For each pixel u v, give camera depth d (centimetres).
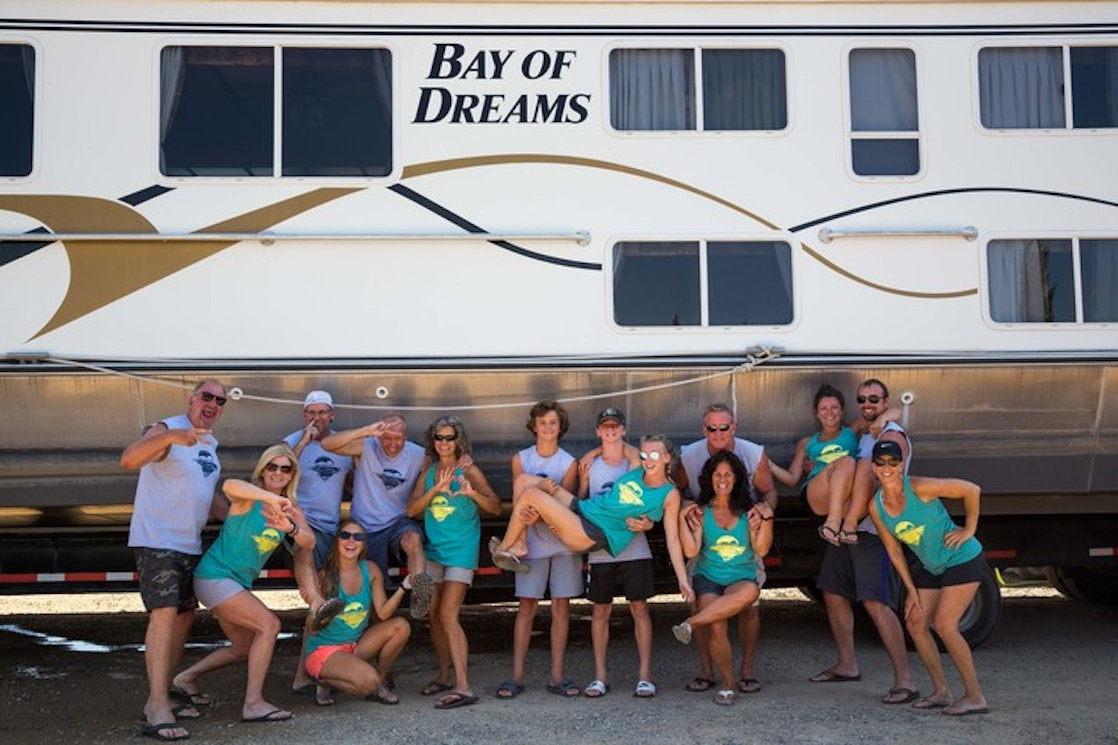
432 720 522
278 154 606
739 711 538
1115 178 632
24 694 578
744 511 558
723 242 618
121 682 604
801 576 662
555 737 496
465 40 614
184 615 533
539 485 557
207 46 606
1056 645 700
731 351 613
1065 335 625
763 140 621
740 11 623
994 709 541
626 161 616
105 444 600
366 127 611
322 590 548
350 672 534
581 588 574
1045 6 631
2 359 588
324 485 587
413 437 606
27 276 594
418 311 605
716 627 543
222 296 600
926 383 620
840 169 623
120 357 595
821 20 625
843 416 618
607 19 619
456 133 612
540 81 616
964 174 627
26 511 617
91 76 601
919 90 627
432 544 564
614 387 612
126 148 600
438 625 574
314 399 578
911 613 540
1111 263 632
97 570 632
